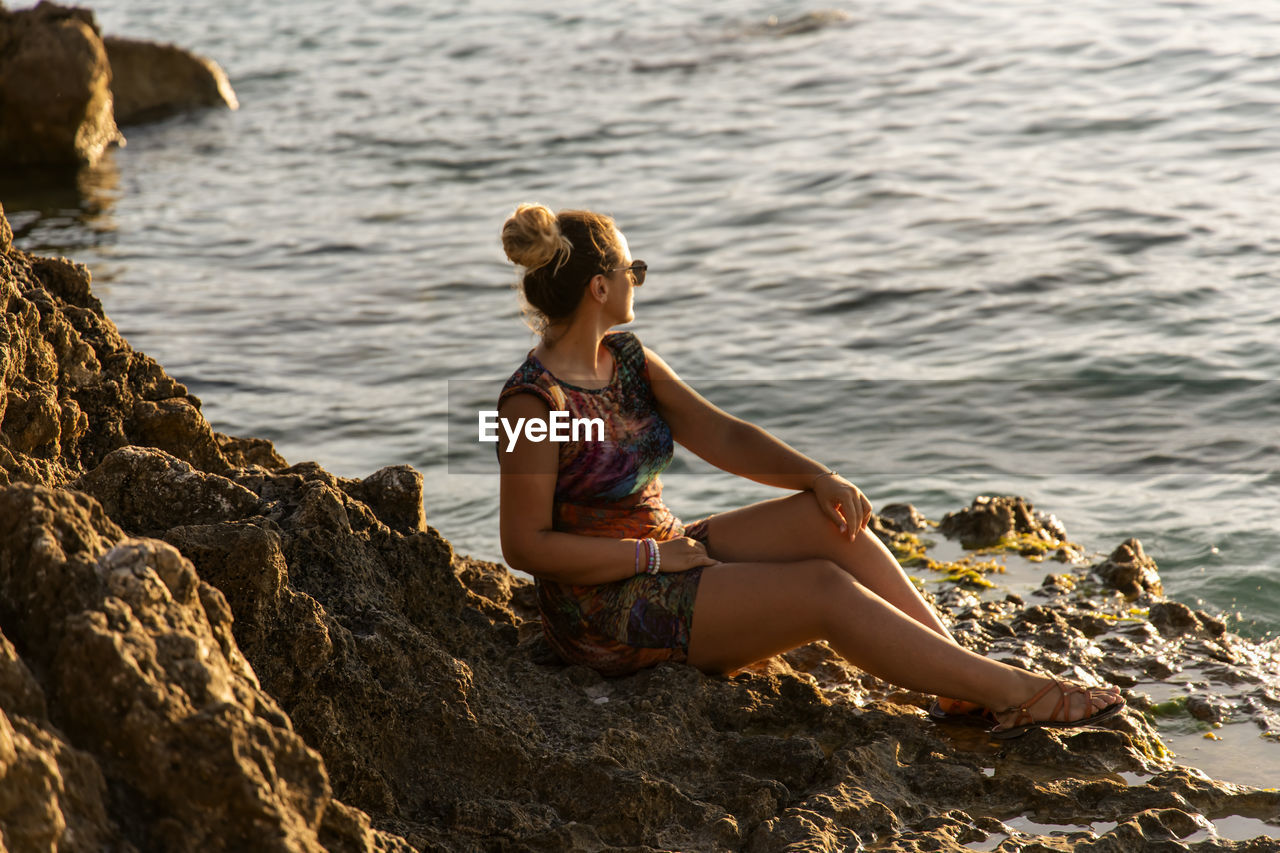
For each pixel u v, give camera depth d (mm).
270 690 2838
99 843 1952
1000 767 3330
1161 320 8969
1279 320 8727
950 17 24359
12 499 2262
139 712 2049
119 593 2201
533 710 3402
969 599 4602
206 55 26203
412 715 3068
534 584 4711
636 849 2814
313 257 12383
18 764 1863
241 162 17453
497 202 14562
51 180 16672
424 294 10969
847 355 8844
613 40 25375
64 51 17234
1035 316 9336
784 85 20188
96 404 3920
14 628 2201
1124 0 23891
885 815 3025
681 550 3586
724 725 3521
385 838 2441
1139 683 3906
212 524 2959
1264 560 5055
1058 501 5984
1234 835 2996
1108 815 3072
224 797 2049
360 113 20375
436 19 29078
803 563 3520
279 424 7832
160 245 13062
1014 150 14914
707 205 13617
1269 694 3807
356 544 3434
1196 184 12648
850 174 14375
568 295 3490
